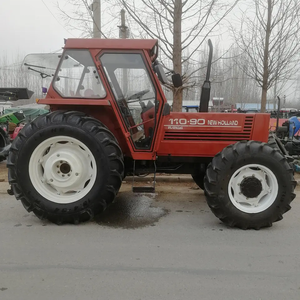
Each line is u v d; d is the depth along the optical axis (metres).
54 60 4.49
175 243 3.10
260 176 3.49
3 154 5.99
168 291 2.29
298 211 4.12
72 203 3.49
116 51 3.63
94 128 3.44
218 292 2.28
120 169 3.52
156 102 3.75
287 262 2.73
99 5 6.40
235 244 3.09
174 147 3.99
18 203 4.37
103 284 2.37
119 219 3.77
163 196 4.80
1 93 7.52
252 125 3.95
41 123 3.46
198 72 7.23
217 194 3.39
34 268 2.60
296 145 6.40
